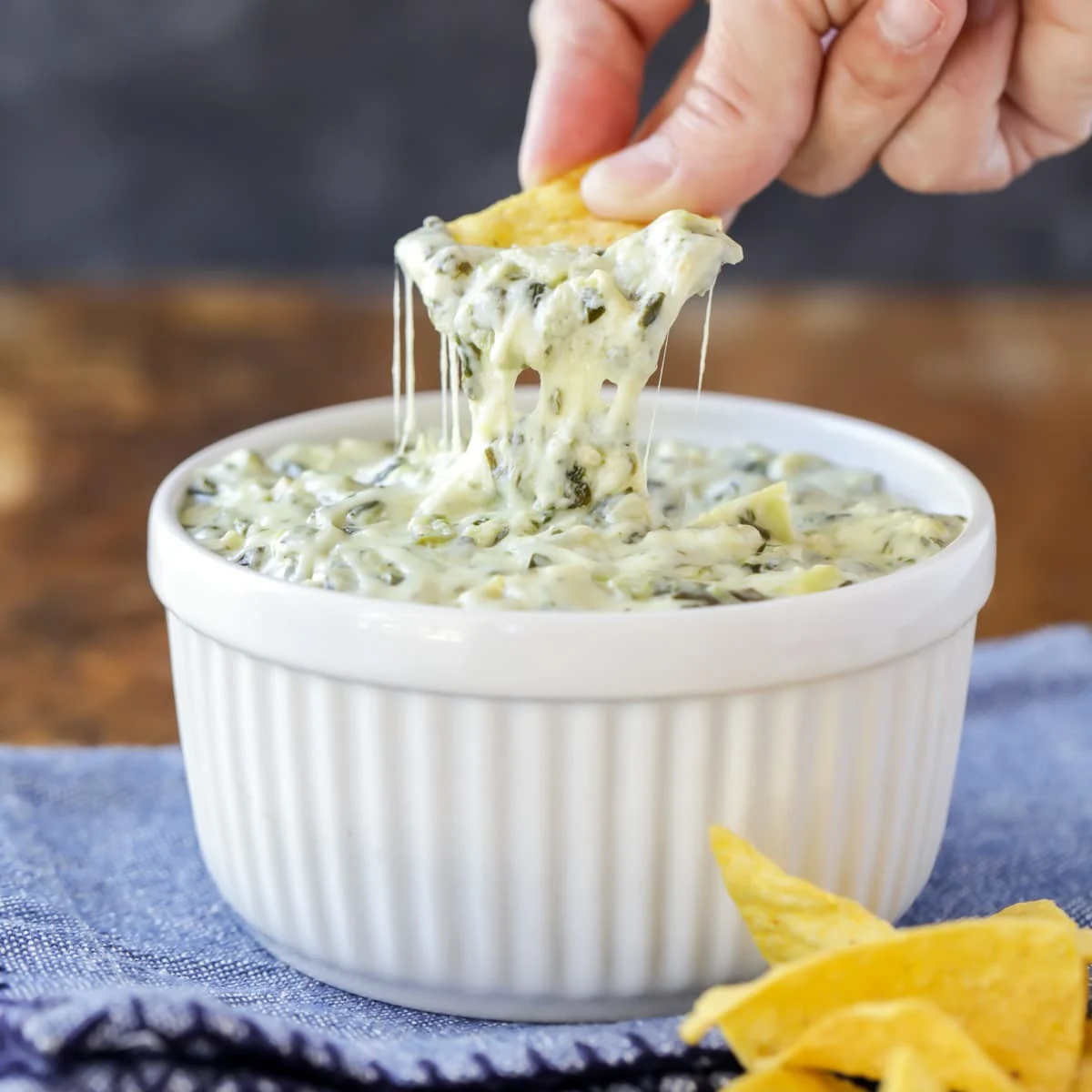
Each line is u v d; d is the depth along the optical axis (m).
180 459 0.73
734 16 0.44
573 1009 0.39
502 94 1.16
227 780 0.40
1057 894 0.44
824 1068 0.35
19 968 0.40
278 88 1.17
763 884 0.37
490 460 0.42
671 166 0.44
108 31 1.16
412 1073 0.36
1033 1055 0.36
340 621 0.38
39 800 0.47
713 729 0.38
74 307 0.99
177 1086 0.36
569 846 0.38
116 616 0.58
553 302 0.41
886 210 1.17
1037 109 0.50
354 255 1.21
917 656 0.39
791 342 0.91
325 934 0.40
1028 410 0.80
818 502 0.45
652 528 0.41
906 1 0.44
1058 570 0.63
